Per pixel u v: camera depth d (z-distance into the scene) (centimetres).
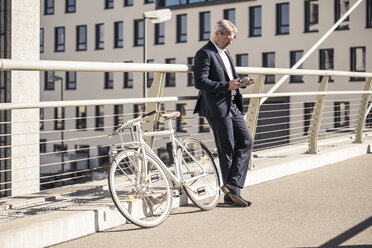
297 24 3466
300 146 855
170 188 460
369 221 438
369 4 3269
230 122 501
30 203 504
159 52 3975
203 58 489
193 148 501
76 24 4328
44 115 4444
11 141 1027
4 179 1079
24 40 1059
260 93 616
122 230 416
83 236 399
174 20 3897
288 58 3500
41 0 4453
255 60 3612
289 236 396
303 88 3450
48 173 4209
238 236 398
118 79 4191
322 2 3388
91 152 4306
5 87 1054
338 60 3362
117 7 4150
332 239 386
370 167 739
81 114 4350
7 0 1055
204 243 381
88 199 490
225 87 481
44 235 370
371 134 1080
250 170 614
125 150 425
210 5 3722
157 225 428
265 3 3550
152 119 489
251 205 504
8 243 347
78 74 4344
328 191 568
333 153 784
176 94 3906
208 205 491
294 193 559
